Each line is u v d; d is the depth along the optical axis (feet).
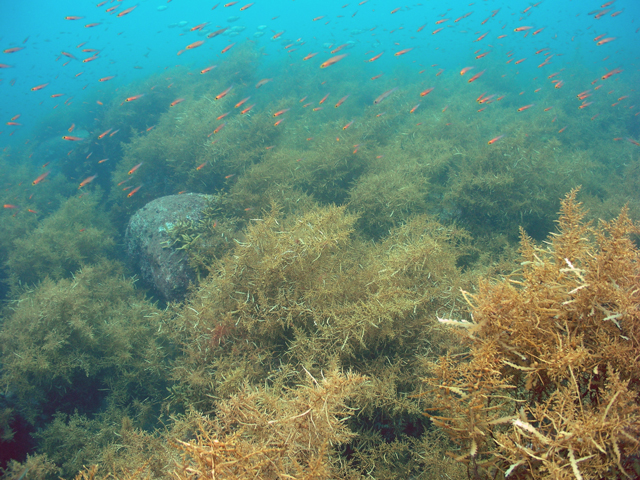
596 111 31.17
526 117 31.07
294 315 9.34
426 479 7.13
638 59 58.39
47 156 43.70
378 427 9.07
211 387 9.23
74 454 11.12
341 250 11.91
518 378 4.59
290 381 8.73
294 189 19.36
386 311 8.68
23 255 19.17
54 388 13.15
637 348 4.06
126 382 13.04
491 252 15.05
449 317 9.30
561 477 3.35
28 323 13.21
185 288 16.12
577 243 4.92
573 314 4.43
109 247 21.45
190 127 24.75
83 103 48.70
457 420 4.21
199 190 22.88
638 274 4.49
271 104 30.27
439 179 20.88
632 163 21.75
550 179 17.38
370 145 22.15
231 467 4.17
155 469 7.66
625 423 3.43
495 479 4.19
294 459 4.46
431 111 30.37
